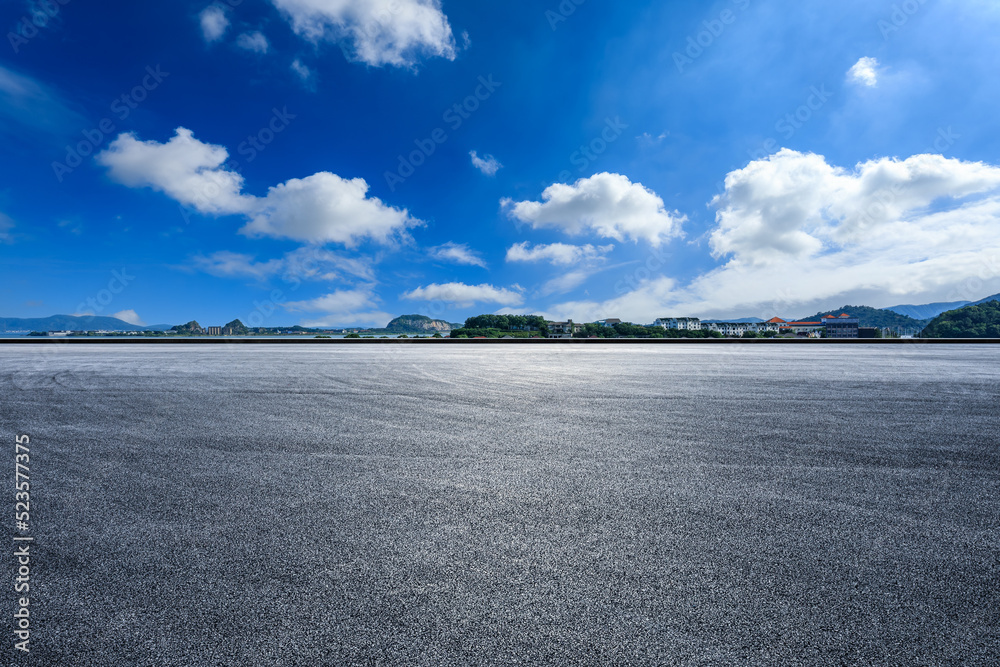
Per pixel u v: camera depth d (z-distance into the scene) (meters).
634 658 1.24
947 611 1.44
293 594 1.53
